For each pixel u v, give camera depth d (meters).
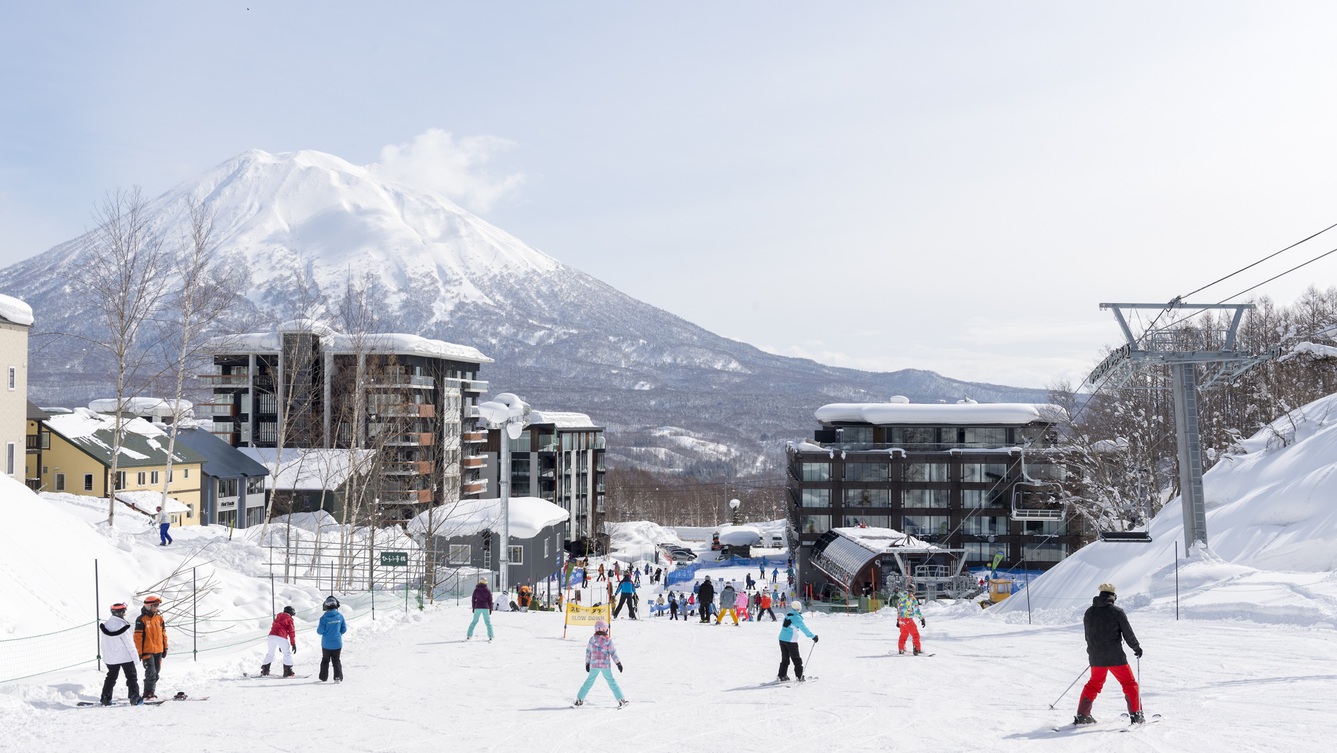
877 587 70.69
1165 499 71.00
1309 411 51.53
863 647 28.55
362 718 17.09
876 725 15.62
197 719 16.95
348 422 97.69
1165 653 21.11
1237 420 75.12
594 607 32.88
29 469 75.44
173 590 30.27
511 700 19.08
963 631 31.61
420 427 98.94
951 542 106.12
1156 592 31.20
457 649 27.78
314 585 44.03
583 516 144.50
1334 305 92.81
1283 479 41.12
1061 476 102.19
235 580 36.03
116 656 18.23
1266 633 23.00
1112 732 13.76
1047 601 39.38
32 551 27.48
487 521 78.00
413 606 40.34
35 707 17.92
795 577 110.50
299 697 19.45
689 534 187.12
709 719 16.69
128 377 49.78
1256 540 36.25
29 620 23.52
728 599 40.47
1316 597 25.22
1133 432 68.50
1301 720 13.99
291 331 102.50
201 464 87.00
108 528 36.91
